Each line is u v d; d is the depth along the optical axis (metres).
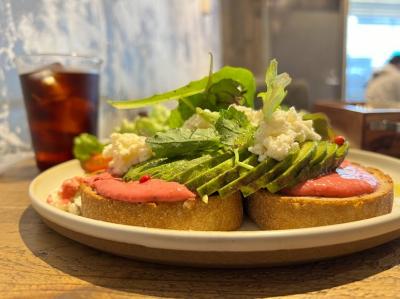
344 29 0.83
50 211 0.18
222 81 0.25
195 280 0.15
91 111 0.34
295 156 0.18
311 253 0.15
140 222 0.17
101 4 0.49
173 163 0.19
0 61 0.38
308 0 0.81
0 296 0.14
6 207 0.24
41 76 0.31
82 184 0.21
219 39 0.74
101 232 0.16
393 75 0.86
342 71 0.85
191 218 0.17
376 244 0.16
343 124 0.38
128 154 0.20
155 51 0.60
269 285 0.15
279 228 0.18
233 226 0.19
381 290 0.14
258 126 0.19
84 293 0.14
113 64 0.52
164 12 0.62
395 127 0.35
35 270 0.16
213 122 0.21
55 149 0.33
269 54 0.81
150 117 0.37
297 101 0.71
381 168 0.28
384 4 1.25
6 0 0.38
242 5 0.77
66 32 0.44
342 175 0.19
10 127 0.40
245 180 0.18
